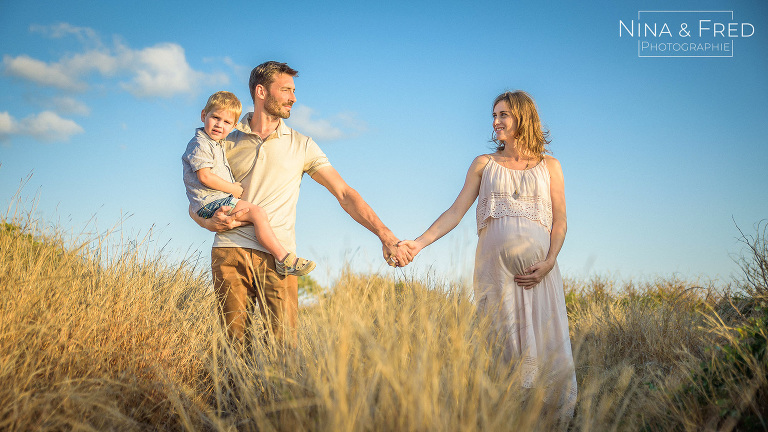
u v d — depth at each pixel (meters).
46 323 2.87
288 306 3.64
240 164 3.83
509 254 3.50
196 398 2.98
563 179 3.78
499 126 3.76
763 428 2.44
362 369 2.49
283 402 2.41
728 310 4.29
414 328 2.73
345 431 2.03
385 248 3.87
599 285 7.65
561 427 2.74
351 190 4.01
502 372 2.73
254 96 3.85
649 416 2.84
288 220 3.78
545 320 3.55
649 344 4.32
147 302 3.47
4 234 3.41
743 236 4.25
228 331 3.55
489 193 3.67
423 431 2.09
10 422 2.26
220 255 3.67
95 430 2.42
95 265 3.65
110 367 2.96
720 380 2.80
